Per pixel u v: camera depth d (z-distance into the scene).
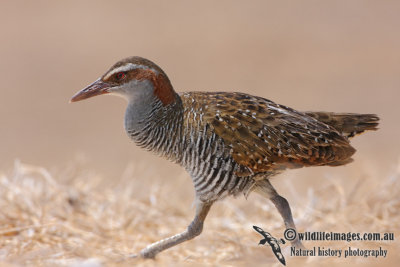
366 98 32.59
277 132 11.69
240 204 15.77
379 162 23.42
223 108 11.83
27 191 15.16
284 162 11.78
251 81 35.69
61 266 11.06
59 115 31.64
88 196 15.68
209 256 12.75
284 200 12.20
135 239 13.98
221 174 11.84
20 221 13.95
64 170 18.91
